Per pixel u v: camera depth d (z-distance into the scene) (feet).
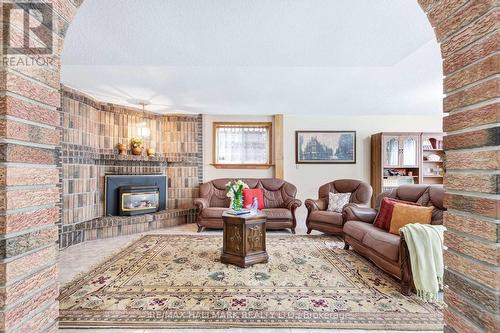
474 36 2.44
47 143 2.63
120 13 6.16
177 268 9.36
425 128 18.76
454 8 2.63
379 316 6.42
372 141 18.31
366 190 14.64
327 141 18.54
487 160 2.33
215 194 16.97
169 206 17.74
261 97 14.19
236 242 9.70
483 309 2.34
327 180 18.53
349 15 6.30
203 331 5.87
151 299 7.15
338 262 10.03
